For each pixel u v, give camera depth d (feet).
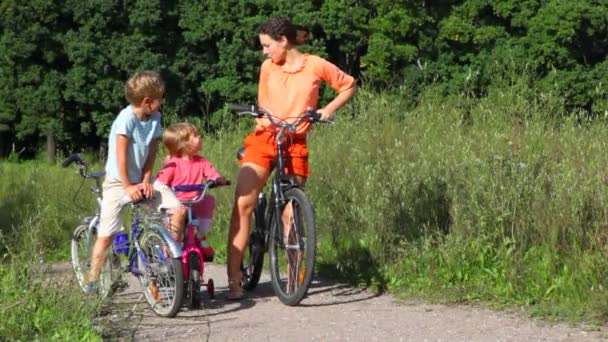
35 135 126.52
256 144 44.57
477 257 45.68
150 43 119.75
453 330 38.47
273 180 44.09
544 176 48.67
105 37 120.06
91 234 44.21
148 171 42.04
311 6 117.91
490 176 48.32
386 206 50.96
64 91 120.67
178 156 43.60
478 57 116.88
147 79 40.88
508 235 46.42
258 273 45.93
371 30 118.32
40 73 121.70
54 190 69.92
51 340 35.55
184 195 42.83
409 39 118.62
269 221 44.65
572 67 114.42
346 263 50.03
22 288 37.96
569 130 62.23
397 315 41.16
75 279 39.88
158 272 41.37
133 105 41.22
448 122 70.13
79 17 119.55
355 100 79.30
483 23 120.06
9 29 120.78
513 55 113.60
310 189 60.08
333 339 37.37
